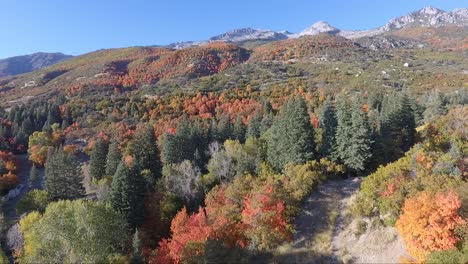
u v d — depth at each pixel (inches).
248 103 4648.1
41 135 4092.0
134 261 1418.6
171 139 2714.1
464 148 1461.6
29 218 1964.8
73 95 6771.7
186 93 5664.4
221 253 1102.4
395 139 2086.6
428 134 1959.9
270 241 1251.2
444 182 1160.8
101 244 1521.9
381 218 1215.6
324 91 5260.8
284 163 1959.9
